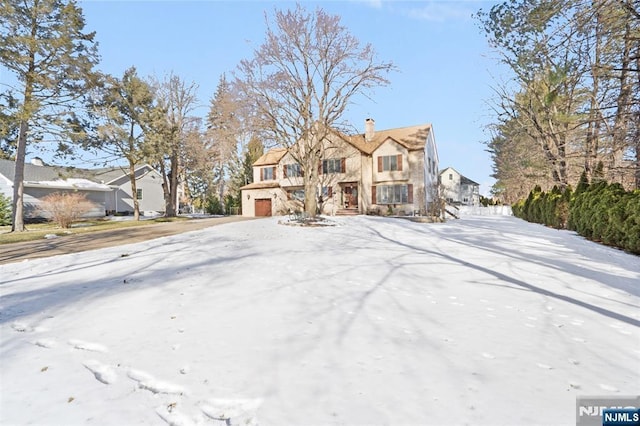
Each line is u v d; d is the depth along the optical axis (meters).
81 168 20.89
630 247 8.59
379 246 9.92
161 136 23.75
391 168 25.20
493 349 3.12
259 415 2.17
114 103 21.02
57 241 12.24
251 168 40.94
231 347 3.17
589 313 4.13
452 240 11.14
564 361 2.89
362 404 2.26
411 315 4.07
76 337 3.48
